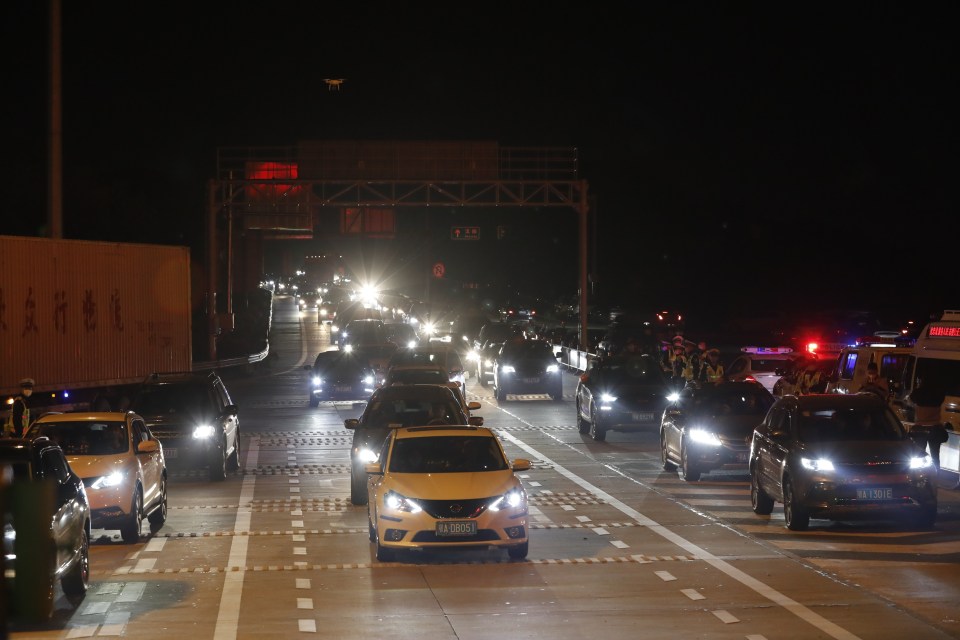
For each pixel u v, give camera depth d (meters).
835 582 23.11
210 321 103.12
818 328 108.19
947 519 31.56
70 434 30.47
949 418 36.88
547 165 105.88
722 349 119.94
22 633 19.44
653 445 52.41
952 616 20.03
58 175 59.88
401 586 23.30
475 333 131.62
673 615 20.42
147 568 25.55
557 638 18.92
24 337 58.38
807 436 30.48
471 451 27.77
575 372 106.69
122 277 66.94
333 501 36.34
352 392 73.44
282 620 20.30
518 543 25.77
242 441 54.97
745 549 27.14
